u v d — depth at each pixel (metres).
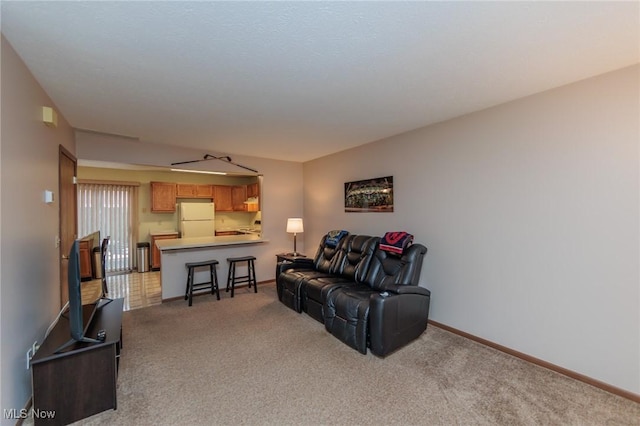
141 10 1.47
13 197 1.76
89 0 1.39
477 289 3.00
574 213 2.35
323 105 2.81
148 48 1.83
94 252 2.68
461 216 3.13
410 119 3.24
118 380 2.30
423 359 2.65
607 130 2.19
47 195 2.40
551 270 2.49
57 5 1.42
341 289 3.23
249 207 7.32
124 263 6.53
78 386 1.85
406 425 1.83
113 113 3.01
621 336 2.14
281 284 4.21
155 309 4.00
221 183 7.64
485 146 2.92
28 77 2.05
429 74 2.20
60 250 2.84
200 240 5.01
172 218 7.12
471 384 2.26
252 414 1.93
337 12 1.49
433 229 3.42
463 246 3.12
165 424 1.83
